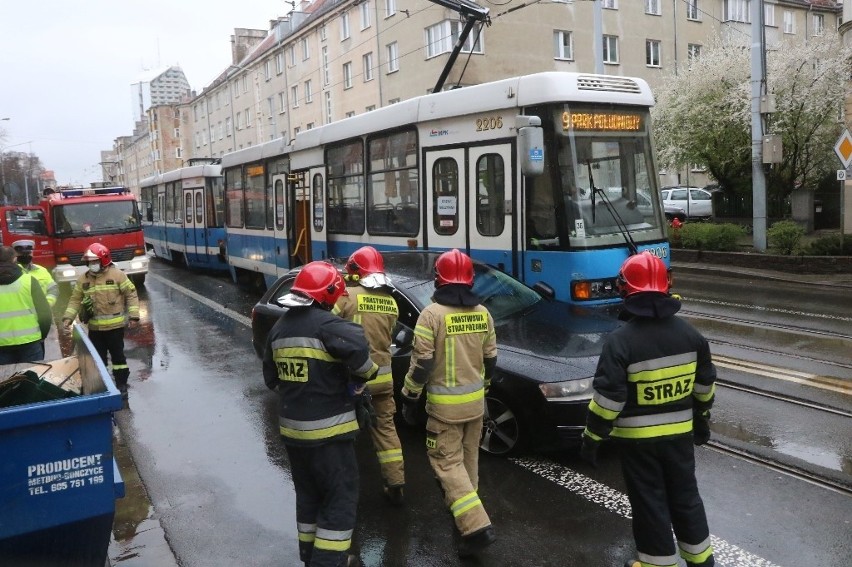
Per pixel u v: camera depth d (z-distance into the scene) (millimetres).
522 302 6984
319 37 43312
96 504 3609
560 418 5391
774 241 16516
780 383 7477
